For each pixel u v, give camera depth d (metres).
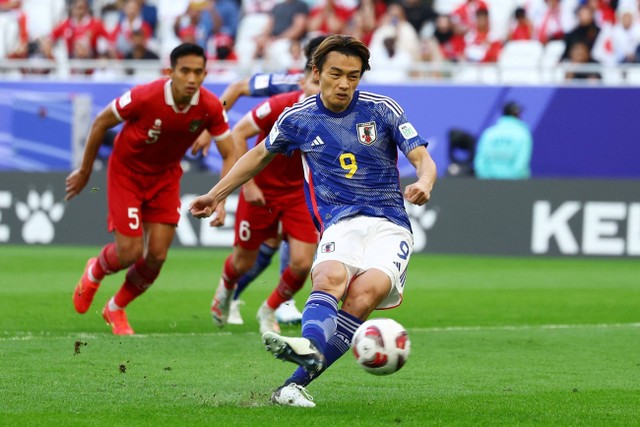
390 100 20.11
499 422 18.67
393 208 20.06
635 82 65.44
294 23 70.25
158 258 30.38
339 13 70.19
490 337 31.25
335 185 19.97
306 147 20.12
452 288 44.97
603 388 22.72
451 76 67.31
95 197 61.03
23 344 27.55
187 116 28.95
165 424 17.84
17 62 65.44
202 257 55.97
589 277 49.53
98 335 29.97
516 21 68.12
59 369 23.64
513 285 46.22
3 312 34.91
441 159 61.22
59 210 61.25
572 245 57.75
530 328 33.50
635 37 66.12
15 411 18.81
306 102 20.17
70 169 63.19
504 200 58.56
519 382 23.44
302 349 17.45
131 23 71.00
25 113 63.69
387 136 19.97
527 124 60.47
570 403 20.80
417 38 68.50
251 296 42.34
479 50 67.81
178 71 28.08
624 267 54.03
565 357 27.50
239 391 21.28
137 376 22.98
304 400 19.58
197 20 70.56
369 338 18.17
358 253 19.52
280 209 30.98
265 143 20.41
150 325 32.84
